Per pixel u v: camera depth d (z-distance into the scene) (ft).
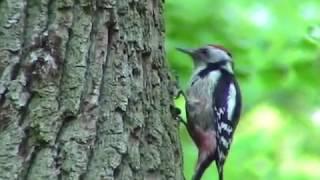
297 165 77.05
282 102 73.26
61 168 25.18
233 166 75.51
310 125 75.82
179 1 58.13
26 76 25.35
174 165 28.55
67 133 25.50
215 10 60.18
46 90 25.41
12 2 25.66
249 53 59.41
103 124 26.17
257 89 71.36
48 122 25.27
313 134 76.54
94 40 26.61
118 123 26.37
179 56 54.24
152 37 29.01
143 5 28.58
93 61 26.43
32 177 24.85
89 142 25.70
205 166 39.55
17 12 25.62
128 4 27.73
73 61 25.96
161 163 27.84
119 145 26.20
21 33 25.57
